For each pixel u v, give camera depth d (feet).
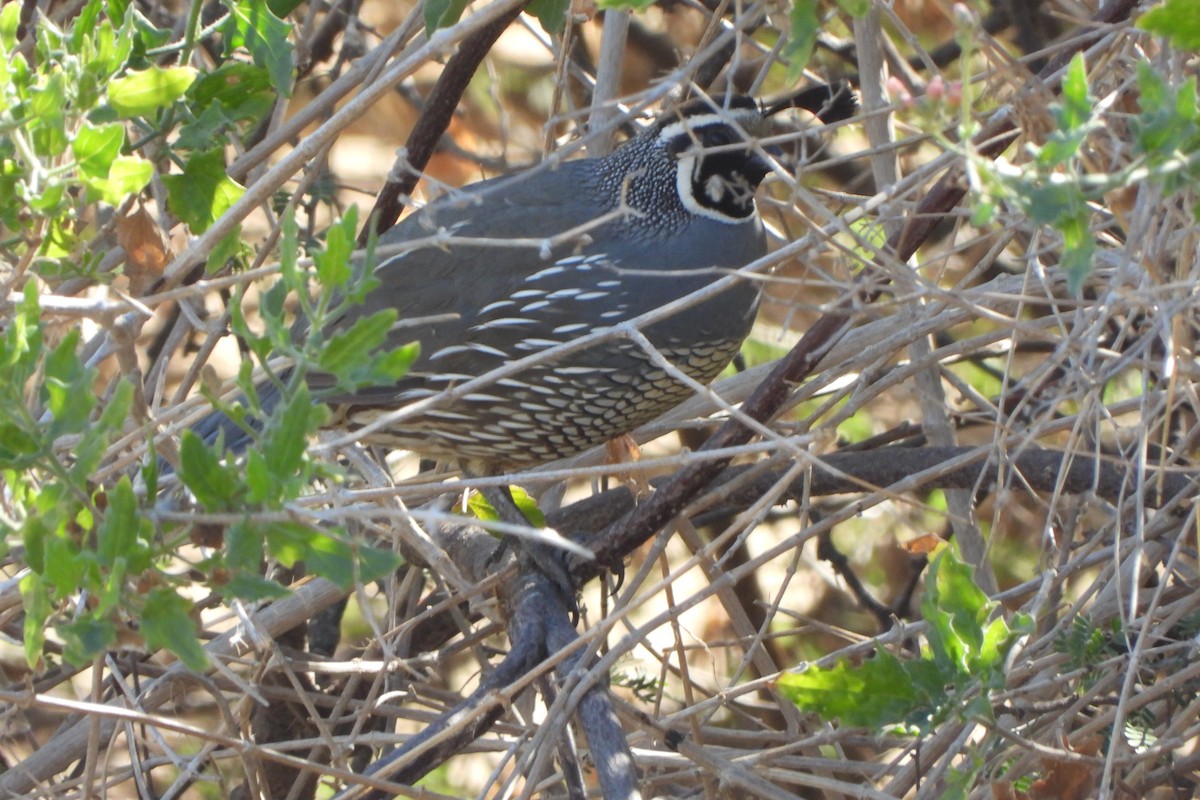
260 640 21.85
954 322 24.11
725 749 25.88
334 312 15.65
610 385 27.35
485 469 28.19
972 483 26.66
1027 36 34.45
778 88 38.14
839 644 36.96
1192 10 15.02
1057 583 23.73
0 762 29.91
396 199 27.94
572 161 28.78
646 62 39.42
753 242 28.04
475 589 24.00
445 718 20.68
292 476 14.88
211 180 22.38
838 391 26.40
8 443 15.14
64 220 21.17
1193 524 23.77
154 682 25.12
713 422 28.63
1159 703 25.00
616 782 19.49
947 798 19.40
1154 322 19.33
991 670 19.12
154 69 19.06
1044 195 14.53
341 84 26.94
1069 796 21.11
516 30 43.04
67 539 14.80
